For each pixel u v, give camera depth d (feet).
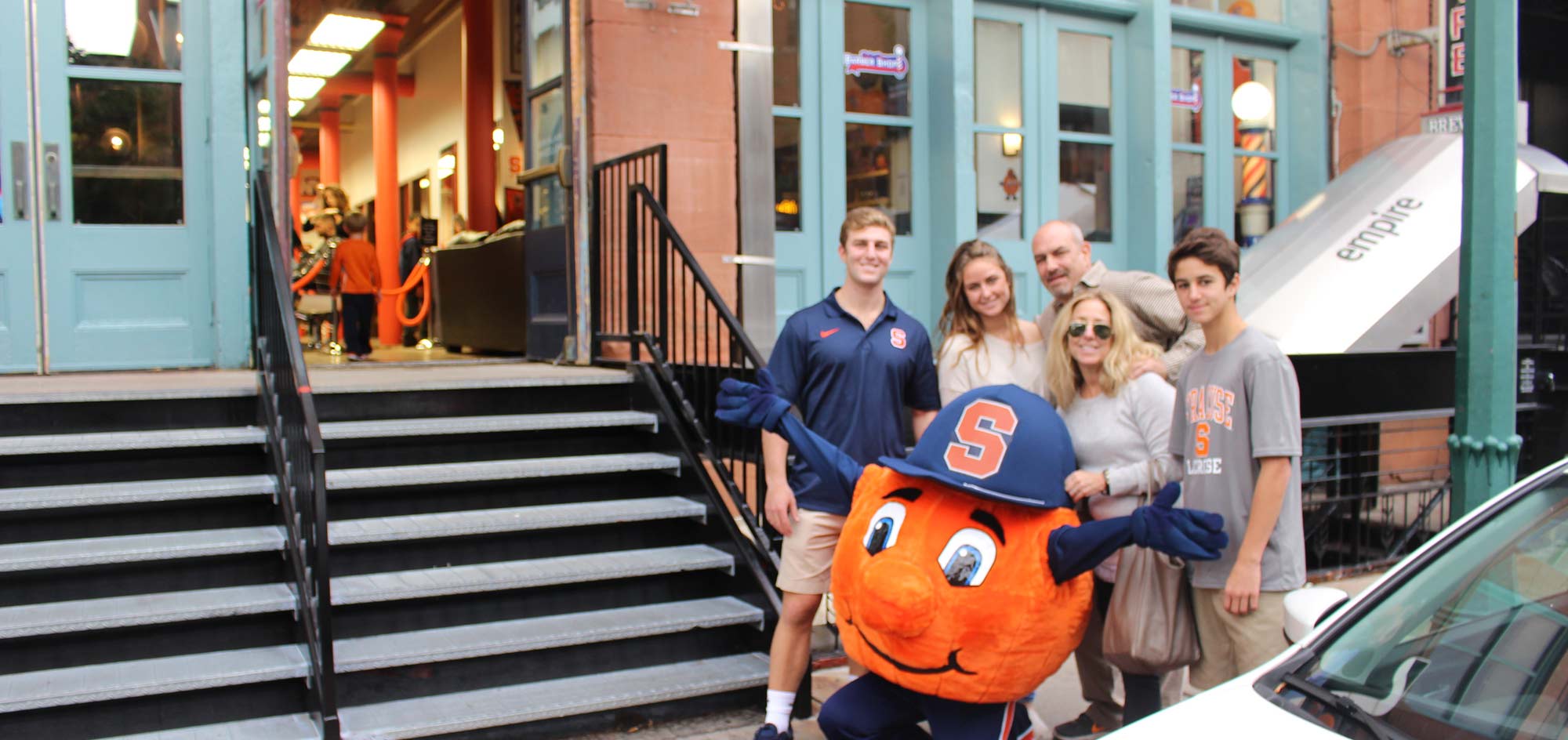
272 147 19.21
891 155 26.07
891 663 10.05
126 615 13.10
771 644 13.99
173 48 20.52
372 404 17.38
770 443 13.25
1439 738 7.02
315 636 13.01
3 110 19.39
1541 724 6.95
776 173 24.77
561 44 22.52
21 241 19.49
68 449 14.96
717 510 16.44
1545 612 7.63
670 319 22.38
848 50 25.39
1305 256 24.90
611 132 21.94
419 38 48.49
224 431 16.10
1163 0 27.99
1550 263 23.76
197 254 20.66
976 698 9.93
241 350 20.74
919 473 10.05
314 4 41.29
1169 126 28.27
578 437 18.15
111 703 12.45
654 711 14.16
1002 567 9.77
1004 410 10.18
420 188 51.42
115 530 14.80
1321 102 31.01
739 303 23.00
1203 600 11.65
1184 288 11.40
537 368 20.98
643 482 17.70
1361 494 21.45
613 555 16.25
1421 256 23.79
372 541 14.74
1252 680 8.09
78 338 19.86
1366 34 30.66
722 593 16.38
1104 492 12.30
